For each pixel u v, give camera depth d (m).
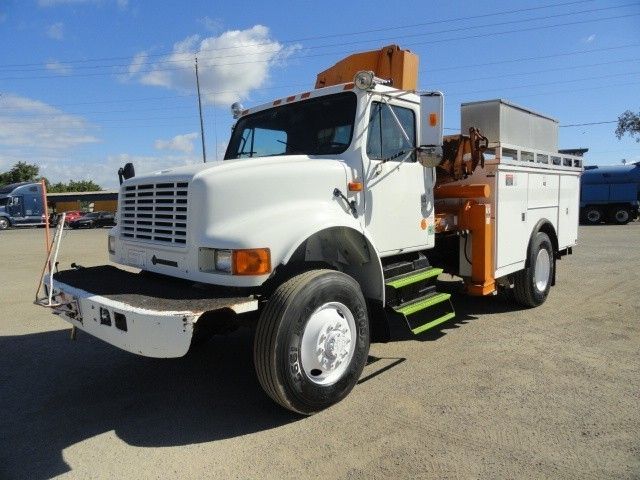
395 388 4.23
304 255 4.18
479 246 5.70
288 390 3.53
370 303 4.46
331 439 3.41
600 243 16.11
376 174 4.57
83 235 26.70
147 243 4.19
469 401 3.94
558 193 7.57
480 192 5.65
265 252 3.55
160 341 3.16
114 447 3.40
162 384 4.50
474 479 2.90
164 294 3.63
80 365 5.04
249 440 3.44
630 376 4.39
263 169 3.92
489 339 5.55
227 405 4.03
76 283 4.05
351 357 3.96
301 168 4.07
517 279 6.72
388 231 4.71
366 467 3.05
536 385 4.23
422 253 5.75
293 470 3.05
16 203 37.94
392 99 4.81
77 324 3.86
